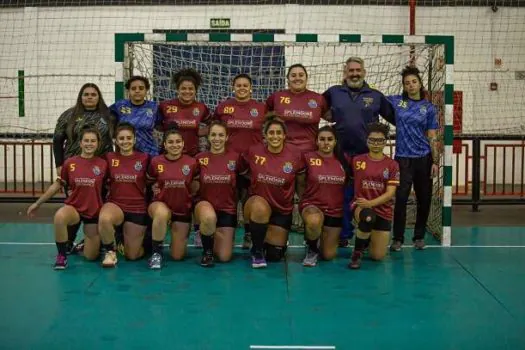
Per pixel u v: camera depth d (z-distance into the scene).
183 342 3.56
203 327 3.81
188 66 8.35
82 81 11.55
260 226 5.33
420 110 6.01
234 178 5.51
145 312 4.11
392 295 4.53
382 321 3.94
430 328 3.80
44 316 4.02
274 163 5.41
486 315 4.06
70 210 5.38
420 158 6.02
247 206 5.49
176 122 6.02
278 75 8.50
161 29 11.49
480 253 6.01
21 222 7.96
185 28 11.47
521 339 3.61
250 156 5.51
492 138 9.33
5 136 9.80
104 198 5.87
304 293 4.57
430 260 5.70
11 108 11.62
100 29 11.49
